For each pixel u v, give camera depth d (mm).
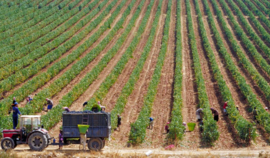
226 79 65562
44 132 31672
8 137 31391
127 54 78250
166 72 71000
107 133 31812
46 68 69750
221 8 122250
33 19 100688
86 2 124875
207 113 44094
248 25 98000
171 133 37406
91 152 30719
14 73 66312
